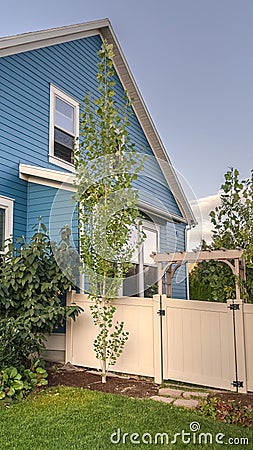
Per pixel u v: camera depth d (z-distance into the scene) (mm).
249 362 5145
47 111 8297
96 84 9977
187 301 5652
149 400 4660
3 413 4062
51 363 6527
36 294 6070
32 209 7520
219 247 5887
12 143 7348
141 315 5961
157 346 5742
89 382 5527
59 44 8859
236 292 5477
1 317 5836
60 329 6754
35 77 8070
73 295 6574
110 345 5848
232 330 5285
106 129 6016
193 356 5504
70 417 3953
